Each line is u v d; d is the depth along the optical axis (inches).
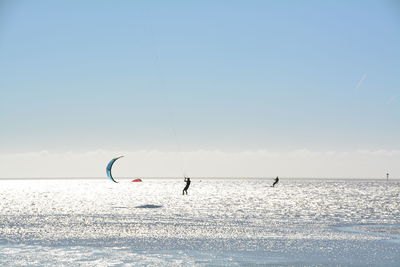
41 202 2338.8
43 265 706.8
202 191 4397.1
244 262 740.0
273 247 874.1
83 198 2817.4
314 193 3873.0
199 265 715.4
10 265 706.2
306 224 1246.3
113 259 754.8
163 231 1077.8
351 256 792.3
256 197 2960.1
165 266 706.2
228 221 1306.6
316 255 800.3
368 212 1686.8
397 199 2731.3
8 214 1537.9
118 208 1830.7
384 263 738.2
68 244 895.1
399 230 1128.2
